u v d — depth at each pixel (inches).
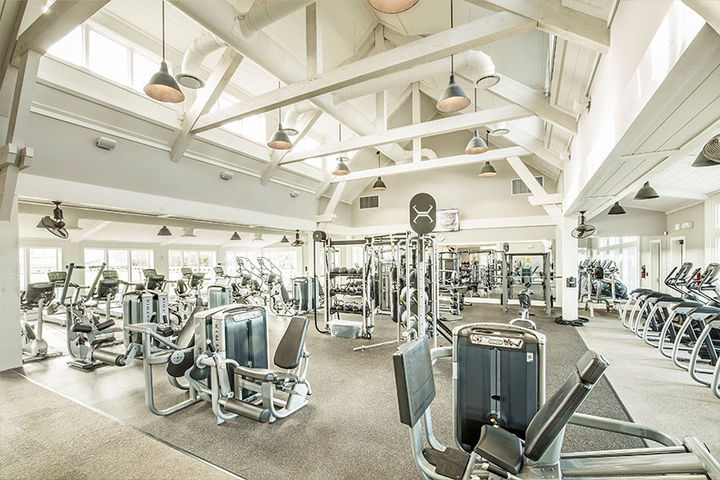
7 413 128.3
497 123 231.3
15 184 144.4
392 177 465.4
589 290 339.3
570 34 114.0
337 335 252.7
